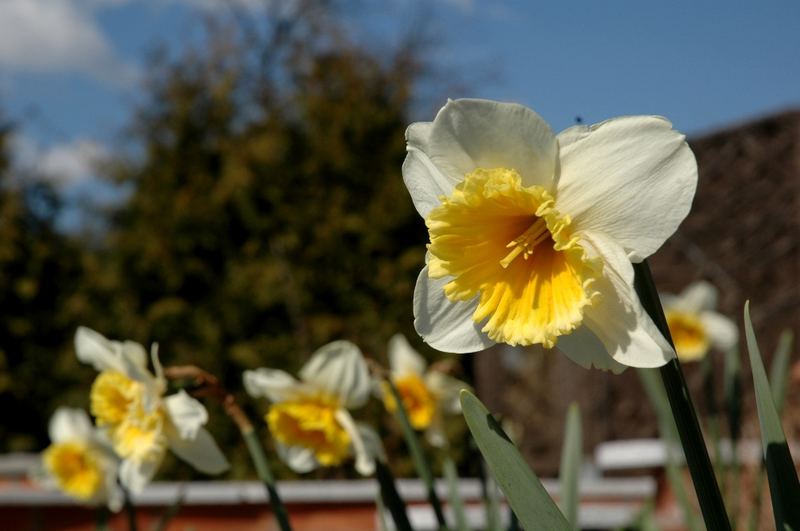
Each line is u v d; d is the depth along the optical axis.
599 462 5.82
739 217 6.39
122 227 12.66
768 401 1.24
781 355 2.16
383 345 10.57
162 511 5.34
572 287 1.27
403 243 11.28
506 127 1.31
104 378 2.30
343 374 2.64
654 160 1.26
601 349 1.31
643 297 1.27
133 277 11.66
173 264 11.48
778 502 1.22
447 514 4.13
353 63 12.73
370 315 10.75
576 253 1.24
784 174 6.29
